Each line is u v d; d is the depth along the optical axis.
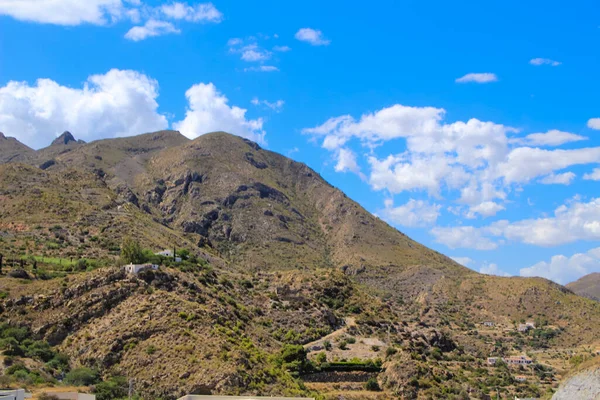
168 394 136.75
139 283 165.25
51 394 119.81
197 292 177.75
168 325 152.25
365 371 175.12
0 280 169.88
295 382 156.38
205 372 140.25
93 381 137.62
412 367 176.75
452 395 172.38
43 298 160.62
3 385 124.19
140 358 144.50
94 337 150.75
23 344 147.25
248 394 138.88
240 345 156.88
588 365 99.94
